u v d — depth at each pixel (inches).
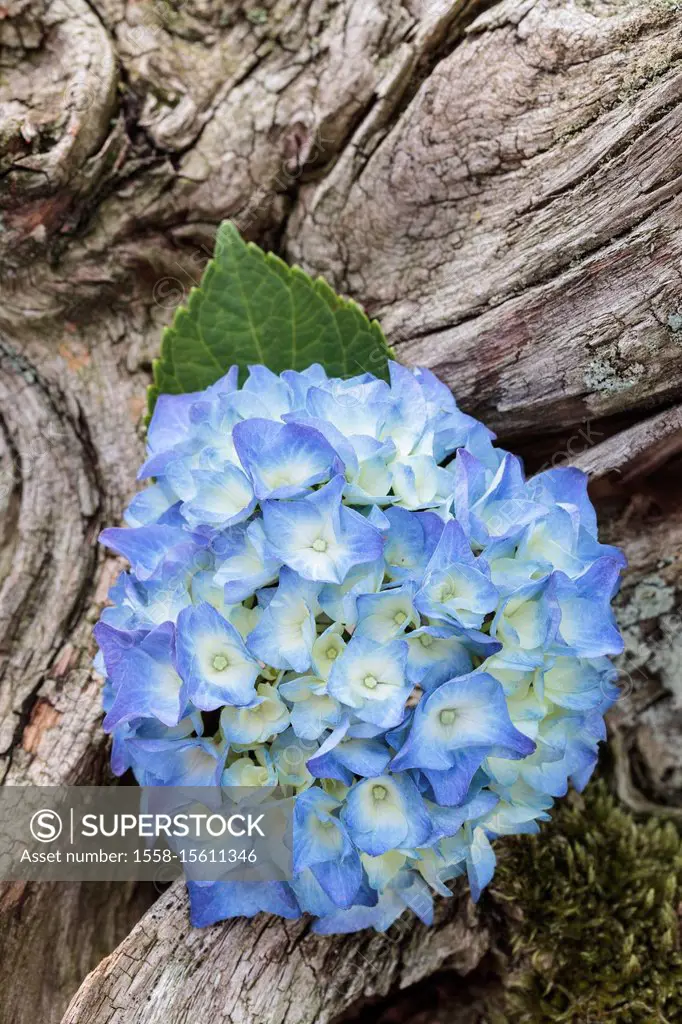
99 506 24.8
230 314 22.6
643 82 21.1
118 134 24.0
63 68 23.8
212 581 19.2
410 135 23.2
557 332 22.3
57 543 24.4
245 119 24.2
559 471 20.7
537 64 21.9
